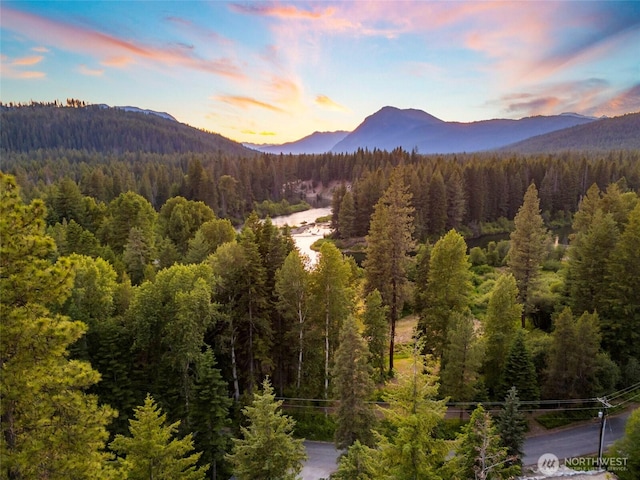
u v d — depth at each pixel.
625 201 65.44
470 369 32.44
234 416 32.81
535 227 47.31
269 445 19.50
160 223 82.00
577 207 121.94
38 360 11.89
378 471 17.22
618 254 39.25
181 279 33.34
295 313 35.59
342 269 35.84
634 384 35.72
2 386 10.81
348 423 25.75
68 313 30.22
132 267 54.56
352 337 25.89
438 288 38.66
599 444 28.27
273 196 165.12
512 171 125.06
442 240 38.75
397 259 39.25
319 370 37.47
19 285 11.53
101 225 73.75
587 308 41.59
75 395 12.48
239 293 35.41
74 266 12.79
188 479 20.14
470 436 19.73
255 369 37.09
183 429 28.59
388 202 39.69
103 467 14.14
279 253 37.59
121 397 29.70
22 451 11.04
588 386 33.84
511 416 24.42
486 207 117.44
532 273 47.56
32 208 12.34
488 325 37.34
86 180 117.25
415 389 15.70
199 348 30.59
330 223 125.69
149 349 33.66
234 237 65.56
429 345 38.97
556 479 23.11
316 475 28.50
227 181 131.88
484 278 70.44
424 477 14.97
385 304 40.47
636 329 37.81
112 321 31.36
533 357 36.12
